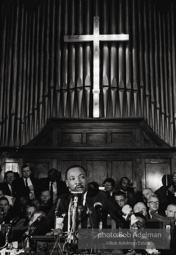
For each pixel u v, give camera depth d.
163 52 10.84
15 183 9.73
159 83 10.67
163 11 11.09
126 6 11.05
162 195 9.63
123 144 10.41
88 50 10.70
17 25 10.96
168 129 10.49
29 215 7.21
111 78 10.59
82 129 10.52
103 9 11.02
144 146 10.41
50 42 10.87
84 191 4.10
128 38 10.59
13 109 10.54
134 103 10.53
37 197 9.71
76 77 10.65
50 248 4.14
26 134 10.52
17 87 10.67
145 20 10.99
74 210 4.03
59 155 10.47
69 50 10.78
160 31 10.97
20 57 10.81
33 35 10.93
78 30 10.91
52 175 9.70
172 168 10.35
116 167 10.41
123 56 10.72
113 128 10.49
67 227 4.09
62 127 10.52
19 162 10.47
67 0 11.12
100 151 10.45
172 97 10.61
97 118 10.38
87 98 10.52
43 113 10.57
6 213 7.75
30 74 10.74
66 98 10.56
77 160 10.44
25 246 4.87
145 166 10.40
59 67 10.70
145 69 10.71
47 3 11.10
